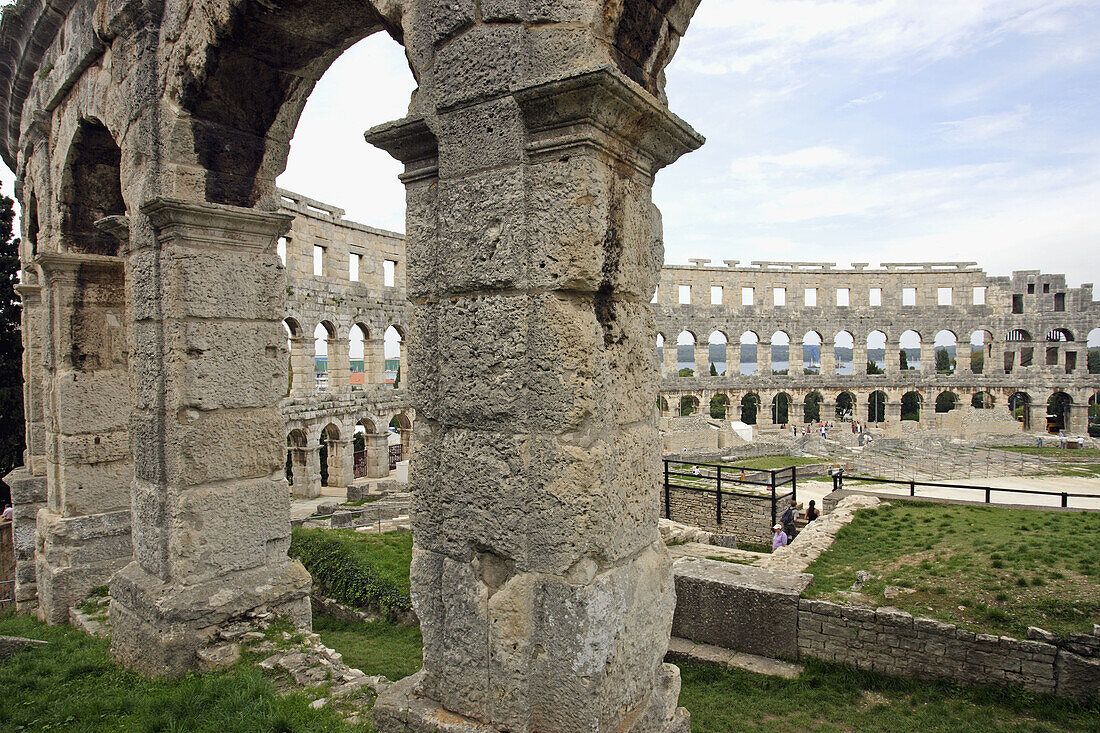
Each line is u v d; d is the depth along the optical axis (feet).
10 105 43.19
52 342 33.78
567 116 13.12
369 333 119.24
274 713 19.71
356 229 115.65
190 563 24.43
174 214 23.70
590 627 13.12
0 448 79.10
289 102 26.17
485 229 13.98
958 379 180.96
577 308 13.43
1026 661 28.40
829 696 29.91
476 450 14.29
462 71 14.29
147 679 23.72
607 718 13.58
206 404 24.72
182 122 24.44
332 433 108.17
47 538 33.47
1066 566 35.73
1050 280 176.24
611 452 13.93
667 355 177.06
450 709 14.93
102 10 27.27
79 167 33.32
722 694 30.68
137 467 26.16
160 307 24.70
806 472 90.48
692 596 35.99
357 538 50.08
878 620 31.37
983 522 47.85
